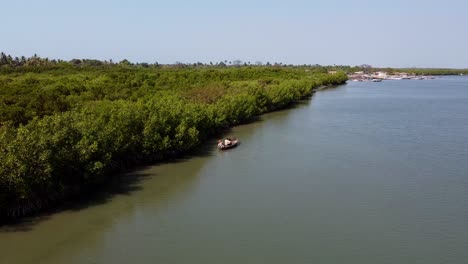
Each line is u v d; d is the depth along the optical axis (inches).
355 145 2881.4
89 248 1477.6
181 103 3024.1
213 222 1675.7
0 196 1643.7
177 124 2719.0
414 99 5841.5
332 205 1824.6
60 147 1903.3
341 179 2159.2
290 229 1604.3
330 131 3408.0
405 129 3454.7
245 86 4832.7
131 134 2447.1
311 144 2935.5
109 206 1850.4
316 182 2118.6
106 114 2512.3
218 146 2891.2
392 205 1815.9
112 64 7347.4
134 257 1416.1
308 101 5620.1
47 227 1636.3
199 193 1998.0
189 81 5324.8
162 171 2358.5
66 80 4222.4
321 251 1438.2
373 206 1806.1
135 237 1558.8
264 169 2358.5
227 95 4013.3
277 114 4434.1
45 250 1461.6
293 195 1948.8
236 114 3742.6
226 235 1565.0
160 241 1526.8
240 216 1729.8
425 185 2053.4
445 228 1598.2
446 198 1886.1
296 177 2204.7
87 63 7204.7
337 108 4830.2
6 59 6264.8
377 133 3297.2
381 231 1579.7
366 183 2092.8
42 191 1792.6
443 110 4603.8
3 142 1754.4
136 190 2049.7
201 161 2554.1
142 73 5290.4
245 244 1494.8
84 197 1962.4
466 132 3304.6
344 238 1528.1
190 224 1662.2
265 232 1584.6
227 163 2500.0
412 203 1834.4
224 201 1893.5
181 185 2114.9
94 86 4010.8
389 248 1455.5
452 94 6678.2
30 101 2844.5
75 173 1961.1
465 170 2282.2
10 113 2454.5
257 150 2792.8
